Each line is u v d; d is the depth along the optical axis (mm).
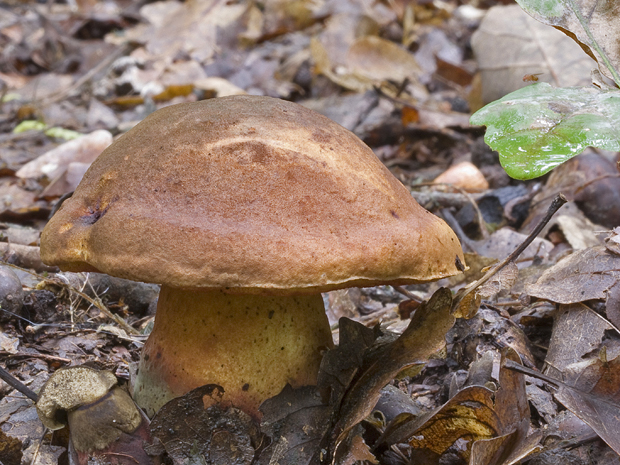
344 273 472
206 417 494
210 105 499
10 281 609
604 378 498
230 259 465
